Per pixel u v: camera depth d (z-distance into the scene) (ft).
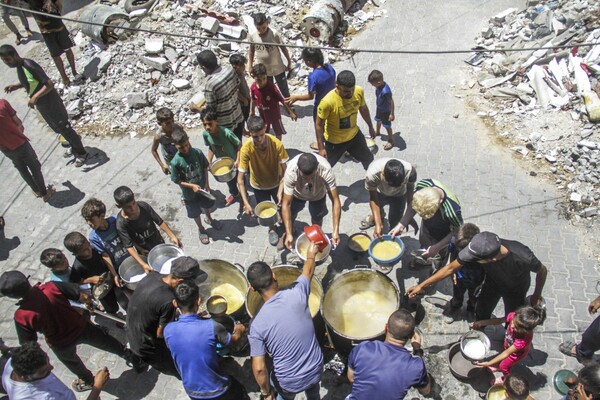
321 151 22.53
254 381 18.16
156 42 32.42
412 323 13.00
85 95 31.81
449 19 33.94
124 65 32.48
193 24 33.94
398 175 17.11
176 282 15.33
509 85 28.25
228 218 24.21
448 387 17.43
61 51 31.22
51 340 16.25
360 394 13.15
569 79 26.66
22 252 24.11
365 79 30.45
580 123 25.18
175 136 19.39
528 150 25.23
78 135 27.50
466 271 16.83
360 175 25.34
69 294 16.29
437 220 17.63
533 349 18.11
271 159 20.18
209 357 14.23
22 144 24.08
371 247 19.25
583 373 12.86
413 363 12.86
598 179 22.76
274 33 26.81
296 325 13.91
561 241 21.44
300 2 34.71
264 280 14.06
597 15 27.78
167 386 18.53
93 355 19.74
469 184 24.09
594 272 20.26
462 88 29.12
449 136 26.63
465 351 16.60
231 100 23.22
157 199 25.61
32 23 39.99
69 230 24.85
